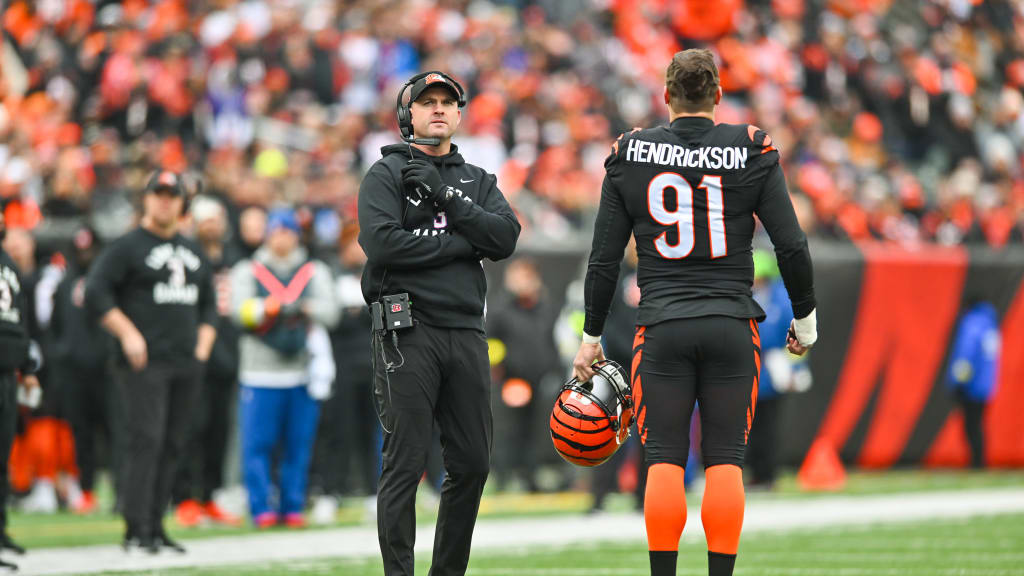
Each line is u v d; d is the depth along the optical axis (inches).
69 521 1411.2
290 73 2396.7
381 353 732.0
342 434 1450.5
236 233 1692.9
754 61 3029.0
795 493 1681.8
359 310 1472.7
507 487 1792.6
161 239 1097.4
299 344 1323.8
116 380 1109.7
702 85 720.3
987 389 1973.4
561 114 2588.6
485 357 747.4
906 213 2664.9
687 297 709.9
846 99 3115.2
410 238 725.9
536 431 1747.0
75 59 2330.2
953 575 947.3
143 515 1084.5
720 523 692.1
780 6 3228.3
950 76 3184.1
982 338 1973.4
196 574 957.2
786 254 714.2
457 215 735.7
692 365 712.4
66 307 1521.9
